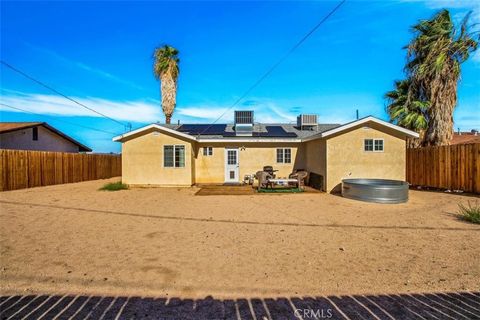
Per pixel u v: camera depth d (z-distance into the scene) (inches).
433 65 557.6
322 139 547.5
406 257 189.5
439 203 398.0
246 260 184.7
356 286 147.8
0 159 543.8
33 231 254.4
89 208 368.5
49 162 669.3
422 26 589.3
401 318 117.8
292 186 619.2
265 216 320.2
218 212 343.0
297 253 197.6
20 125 840.9
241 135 709.3
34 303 130.1
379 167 525.3
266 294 139.4
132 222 290.5
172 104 882.8
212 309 125.4
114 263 179.0
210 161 694.5
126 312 122.6
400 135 526.0
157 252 199.8
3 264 176.6
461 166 488.1
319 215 325.7
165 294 139.3
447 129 566.3
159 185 621.6
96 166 862.5
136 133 620.1
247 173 693.3
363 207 376.8
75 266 173.9
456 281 153.3
